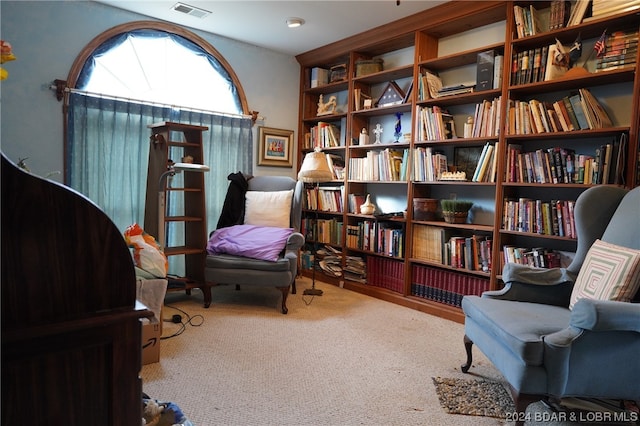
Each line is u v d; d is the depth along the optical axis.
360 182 3.96
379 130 3.91
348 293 3.79
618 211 2.00
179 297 3.50
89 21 3.27
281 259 3.15
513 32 2.80
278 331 2.75
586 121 2.47
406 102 3.52
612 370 1.51
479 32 3.27
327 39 3.99
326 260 4.18
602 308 1.46
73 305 0.75
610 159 2.35
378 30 3.64
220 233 3.43
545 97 2.88
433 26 3.29
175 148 3.63
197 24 3.70
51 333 0.71
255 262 3.12
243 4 3.24
